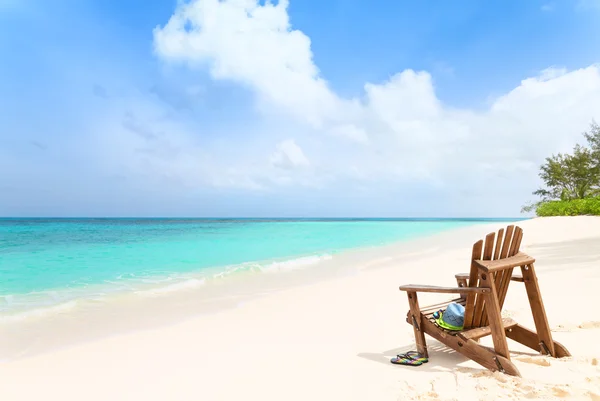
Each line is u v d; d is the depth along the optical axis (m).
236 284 9.09
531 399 2.88
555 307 5.58
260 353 4.43
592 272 8.16
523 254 3.93
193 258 14.05
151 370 4.00
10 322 5.91
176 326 5.67
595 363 3.51
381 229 41.72
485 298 3.54
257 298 7.57
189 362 4.21
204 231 36.28
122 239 24.16
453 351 4.22
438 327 3.91
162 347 4.75
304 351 4.44
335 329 5.34
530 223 27.44
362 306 6.73
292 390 3.38
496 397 2.93
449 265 11.95
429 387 3.24
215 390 3.45
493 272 3.73
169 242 21.61
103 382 3.72
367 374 3.65
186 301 7.35
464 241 22.80
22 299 7.45
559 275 8.16
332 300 7.29
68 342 4.99
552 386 3.00
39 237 26.05
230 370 3.93
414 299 4.11
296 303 7.09
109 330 5.50
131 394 3.44
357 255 15.22
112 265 12.24
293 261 12.90
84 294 7.92
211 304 7.09
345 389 3.33
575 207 41.91
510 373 3.29
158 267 11.72
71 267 11.77
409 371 3.67
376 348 4.47
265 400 3.20
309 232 34.16
